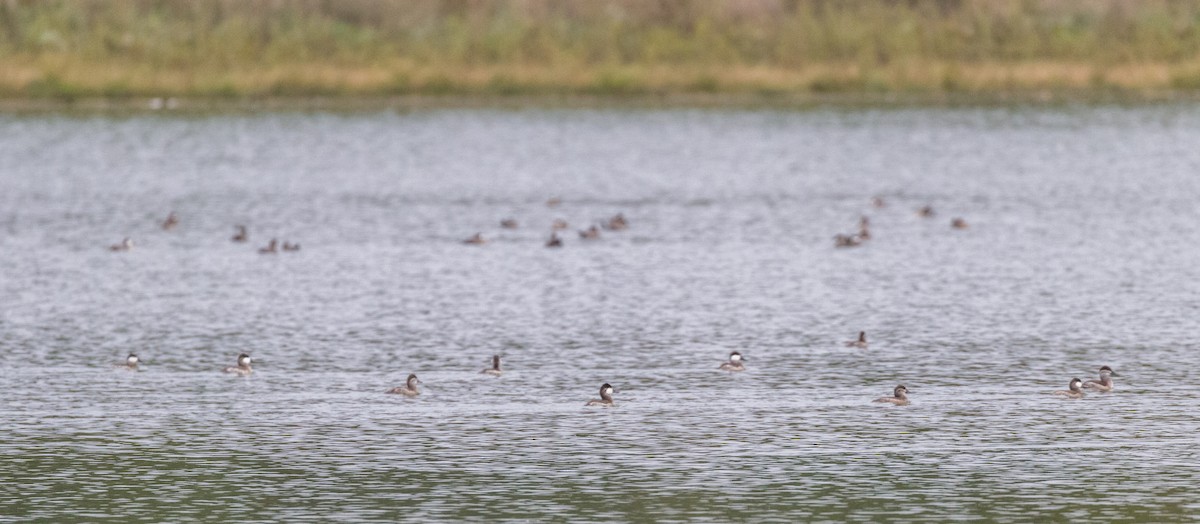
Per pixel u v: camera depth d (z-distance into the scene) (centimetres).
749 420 4575
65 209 8781
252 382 5041
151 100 12438
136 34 12706
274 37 12912
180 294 6506
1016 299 6306
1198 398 4794
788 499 3884
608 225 8219
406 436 4428
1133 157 10488
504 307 6206
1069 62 12950
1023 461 4181
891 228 8138
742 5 13725
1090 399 4784
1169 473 4072
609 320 5956
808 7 13450
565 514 3781
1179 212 8519
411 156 10750
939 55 13038
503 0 13725
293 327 5859
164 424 4553
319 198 9206
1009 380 5025
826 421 4559
